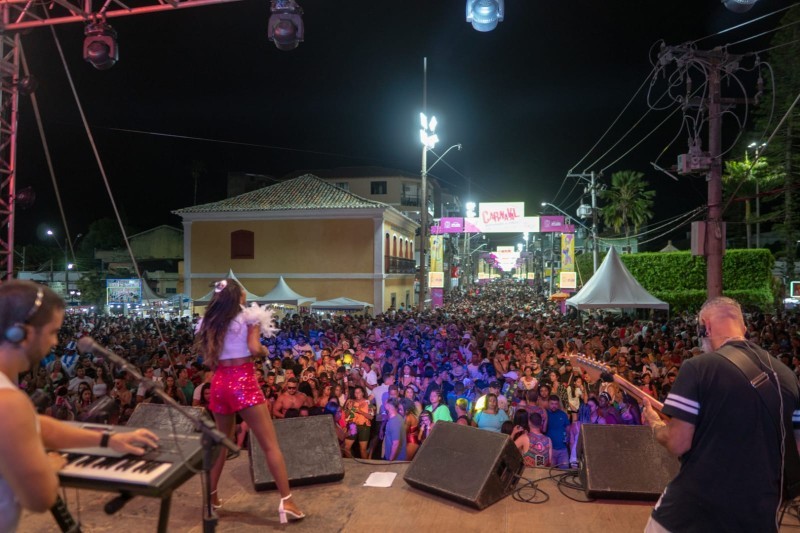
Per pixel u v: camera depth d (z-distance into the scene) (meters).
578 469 4.39
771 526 2.11
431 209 55.16
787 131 27.22
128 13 7.62
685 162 11.39
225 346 3.55
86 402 8.84
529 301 42.06
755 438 2.14
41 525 3.57
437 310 25.83
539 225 27.38
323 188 31.95
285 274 29.56
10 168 8.84
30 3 7.79
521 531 3.51
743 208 44.28
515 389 8.93
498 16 7.23
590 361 3.32
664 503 2.30
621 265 17.50
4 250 9.05
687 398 2.23
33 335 1.87
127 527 3.56
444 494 3.95
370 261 29.00
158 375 10.16
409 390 7.70
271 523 3.63
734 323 2.46
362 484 4.27
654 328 17.62
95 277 37.69
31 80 8.35
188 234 30.42
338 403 7.53
